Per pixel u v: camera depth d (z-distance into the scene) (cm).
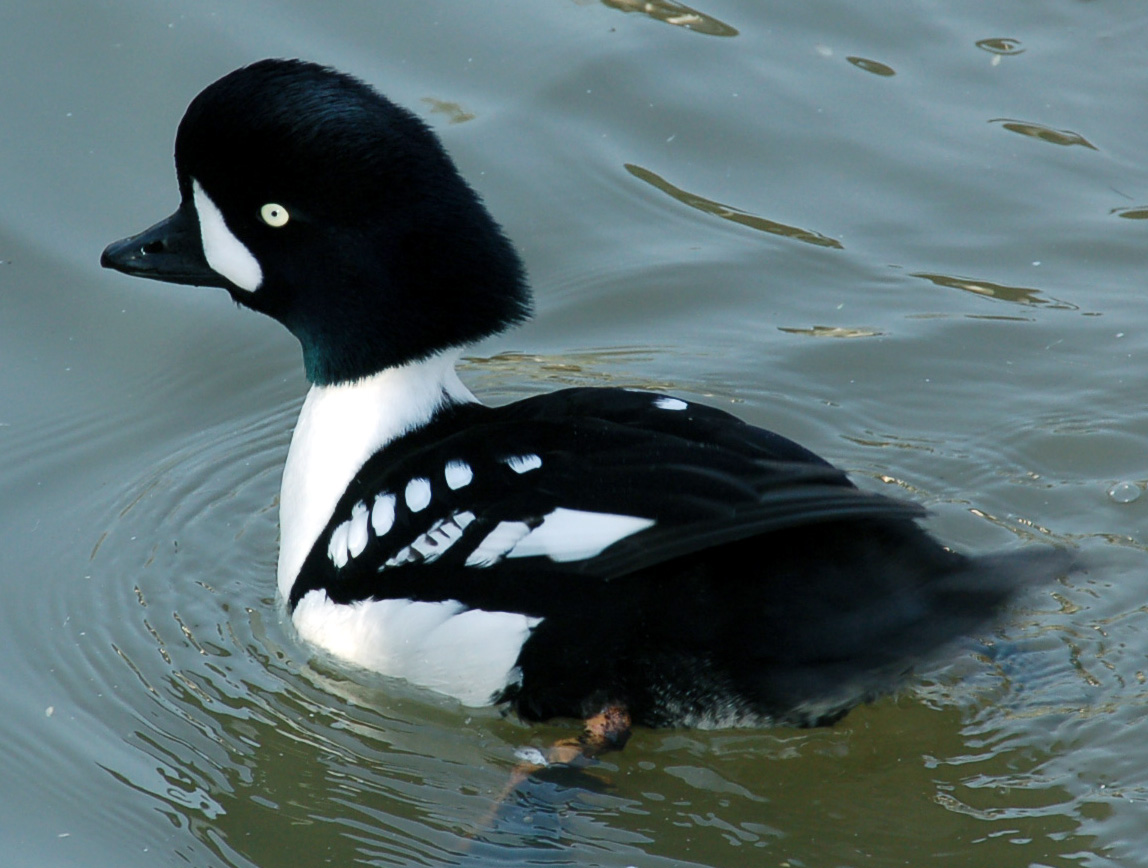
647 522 846
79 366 1308
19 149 1457
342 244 962
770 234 1430
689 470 859
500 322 970
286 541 1027
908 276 1382
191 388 1302
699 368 1295
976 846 876
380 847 897
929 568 853
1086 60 1598
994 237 1415
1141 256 1384
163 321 1362
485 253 956
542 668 900
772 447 896
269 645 1046
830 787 925
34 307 1345
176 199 1416
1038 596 1052
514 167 1483
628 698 895
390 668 957
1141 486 1153
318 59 1532
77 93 1512
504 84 1555
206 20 1572
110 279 1377
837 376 1282
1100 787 909
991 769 928
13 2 1599
